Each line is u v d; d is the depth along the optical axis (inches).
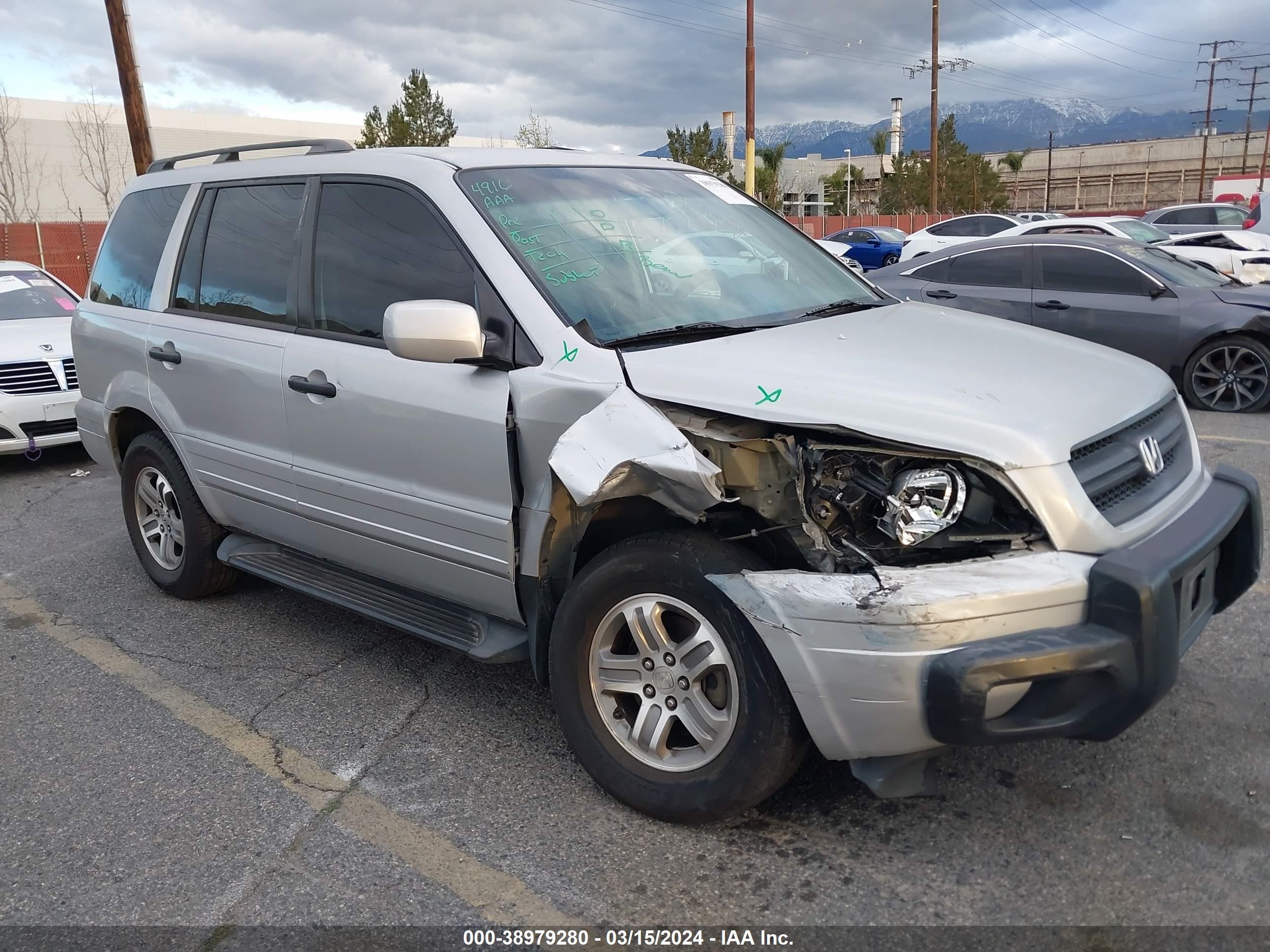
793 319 133.9
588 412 111.8
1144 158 3312.0
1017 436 96.3
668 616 115.0
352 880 107.7
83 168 1674.5
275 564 170.2
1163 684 94.1
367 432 138.1
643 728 115.3
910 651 92.4
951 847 108.6
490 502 124.5
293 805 122.9
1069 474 96.6
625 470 104.1
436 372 128.6
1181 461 116.7
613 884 105.1
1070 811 113.8
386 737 138.9
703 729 110.7
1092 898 99.5
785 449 103.1
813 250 165.0
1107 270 362.3
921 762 103.0
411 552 138.3
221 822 119.6
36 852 115.1
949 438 96.5
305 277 151.3
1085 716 93.4
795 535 104.1
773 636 99.1
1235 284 359.9
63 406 309.4
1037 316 373.1
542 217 134.2
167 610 192.1
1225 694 138.6
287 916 102.3
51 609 195.6
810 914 99.1
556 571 122.7
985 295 382.9
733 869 106.4
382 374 135.0
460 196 132.3
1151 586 92.0
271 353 153.3
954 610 91.7
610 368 113.3
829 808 116.7
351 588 155.6
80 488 295.6
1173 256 382.6
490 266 125.5
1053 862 105.1
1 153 1510.8
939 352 117.5
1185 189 3253.0
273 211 160.4
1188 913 96.7
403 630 141.3
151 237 189.0
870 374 107.3
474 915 101.5
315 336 148.3
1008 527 96.9
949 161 2065.7
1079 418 102.1
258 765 132.7
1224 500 113.9
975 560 95.0
